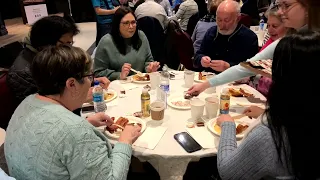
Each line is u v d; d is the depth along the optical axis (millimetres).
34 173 996
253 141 908
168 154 1261
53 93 1059
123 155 1185
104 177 1030
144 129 1437
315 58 773
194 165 1776
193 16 4387
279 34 2107
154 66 2324
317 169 845
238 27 2488
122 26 2367
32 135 985
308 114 804
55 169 970
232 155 1015
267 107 905
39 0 3906
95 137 1036
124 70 2160
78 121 1006
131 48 2514
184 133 1416
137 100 1817
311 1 1024
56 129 965
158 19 3797
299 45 792
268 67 1487
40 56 1025
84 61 1060
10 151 1056
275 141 865
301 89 796
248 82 2131
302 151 832
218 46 2557
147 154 1267
